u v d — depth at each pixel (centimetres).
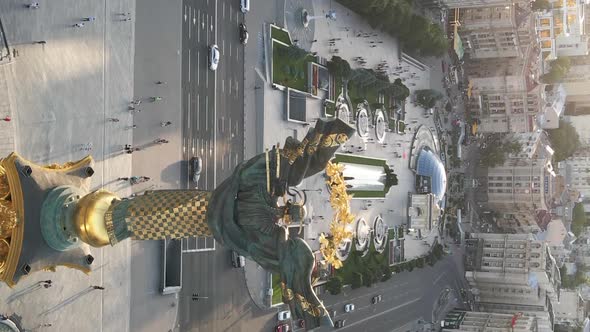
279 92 10269
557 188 19675
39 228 2964
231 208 2689
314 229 10694
